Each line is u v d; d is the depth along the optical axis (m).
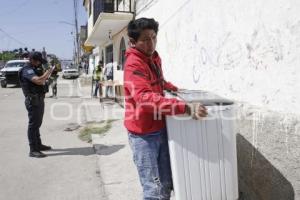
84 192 4.70
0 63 51.53
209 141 2.82
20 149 7.01
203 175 2.84
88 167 5.74
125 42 14.12
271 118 3.29
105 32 16.20
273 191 3.25
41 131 8.80
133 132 2.96
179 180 2.81
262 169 3.39
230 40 4.35
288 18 3.19
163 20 7.79
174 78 6.95
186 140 2.79
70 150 6.86
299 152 2.95
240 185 3.77
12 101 16.30
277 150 3.20
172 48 7.05
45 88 6.44
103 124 9.26
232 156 2.90
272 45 3.44
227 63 4.44
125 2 13.25
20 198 4.57
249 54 3.88
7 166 5.89
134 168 5.45
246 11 3.92
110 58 19.66
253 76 3.81
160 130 2.97
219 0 4.64
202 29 5.33
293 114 3.12
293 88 3.15
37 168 5.76
